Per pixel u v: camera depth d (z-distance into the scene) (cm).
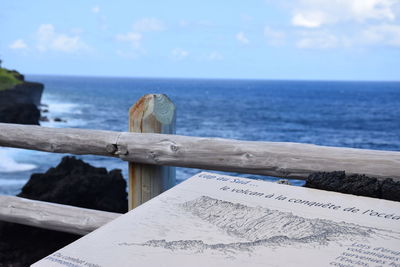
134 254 129
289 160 210
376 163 192
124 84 18138
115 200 704
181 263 124
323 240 134
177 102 6681
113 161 1781
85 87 13762
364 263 122
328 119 4478
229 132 3319
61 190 654
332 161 201
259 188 174
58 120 3772
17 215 289
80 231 275
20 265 404
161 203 162
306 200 162
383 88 15650
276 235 138
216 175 187
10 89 3488
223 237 138
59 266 123
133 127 257
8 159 1839
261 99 7875
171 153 238
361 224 143
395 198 169
